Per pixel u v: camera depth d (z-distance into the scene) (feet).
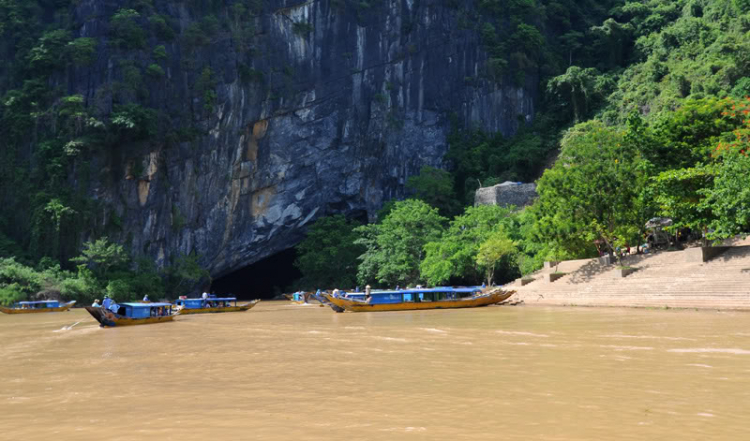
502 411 25.08
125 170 201.26
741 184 82.02
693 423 22.39
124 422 24.79
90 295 179.93
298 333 70.03
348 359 44.11
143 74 207.51
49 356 52.95
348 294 124.16
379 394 29.66
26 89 200.75
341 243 231.71
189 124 214.07
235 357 47.52
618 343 49.19
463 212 255.29
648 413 24.20
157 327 88.38
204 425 23.73
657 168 109.09
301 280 244.22
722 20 245.45
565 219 123.44
